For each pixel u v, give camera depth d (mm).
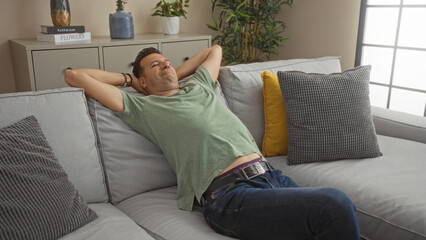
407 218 1334
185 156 1507
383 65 3330
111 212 1400
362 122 1770
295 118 1757
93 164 1480
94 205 1453
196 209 1496
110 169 1537
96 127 1546
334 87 1779
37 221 1148
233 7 3543
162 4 3443
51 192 1217
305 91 1754
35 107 1400
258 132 1954
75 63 2562
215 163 1465
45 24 2934
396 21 3164
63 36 2637
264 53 4047
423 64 3066
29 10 2846
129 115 1595
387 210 1391
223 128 1562
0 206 1099
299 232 1199
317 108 1744
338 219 1123
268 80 1877
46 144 1322
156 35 3186
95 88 1567
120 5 2902
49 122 1406
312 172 1677
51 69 2484
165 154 1588
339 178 1594
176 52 3008
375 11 3275
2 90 2875
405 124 2037
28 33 2879
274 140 1865
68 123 1443
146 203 1506
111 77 1762
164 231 1312
